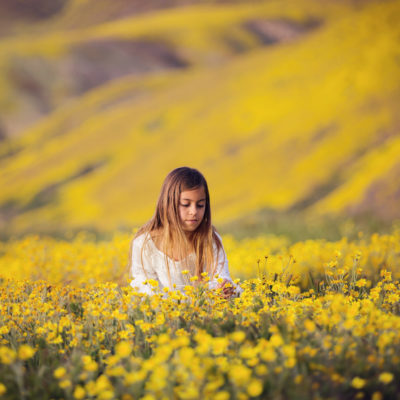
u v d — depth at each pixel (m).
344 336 2.54
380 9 49.25
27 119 103.81
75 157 55.81
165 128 53.44
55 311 3.17
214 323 2.88
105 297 3.29
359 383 2.23
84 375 2.30
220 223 16.45
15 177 58.84
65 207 46.34
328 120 37.62
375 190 19.78
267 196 31.61
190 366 2.20
